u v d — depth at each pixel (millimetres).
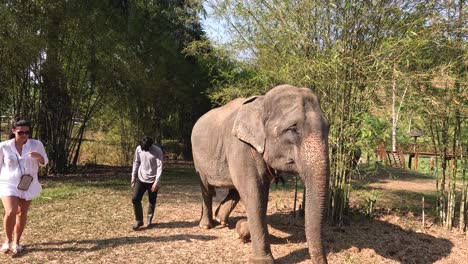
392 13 5473
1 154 4566
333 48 5359
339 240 5281
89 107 13406
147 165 5812
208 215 5973
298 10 5660
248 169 4574
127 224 6105
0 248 4820
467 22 5277
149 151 5805
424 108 5535
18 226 4707
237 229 5219
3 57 9641
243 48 6785
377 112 5371
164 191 9469
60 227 5828
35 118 11672
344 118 5555
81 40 11352
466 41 5406
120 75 12039
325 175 3596
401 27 5461
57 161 12383
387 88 5441
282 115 3992
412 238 5492
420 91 5426
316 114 3877
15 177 4590
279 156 3998
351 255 4797
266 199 4625
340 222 5863
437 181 6520
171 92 14711
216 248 5012
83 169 13750
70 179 11164
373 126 5352
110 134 16359
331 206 5918
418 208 7574
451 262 4691
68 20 10742
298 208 7250
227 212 5953
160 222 6289
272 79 6363
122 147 15844
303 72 5441
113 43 11844
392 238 5430
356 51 5441
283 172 4098
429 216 6879
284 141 3912
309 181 3617
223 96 7664
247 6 6367
